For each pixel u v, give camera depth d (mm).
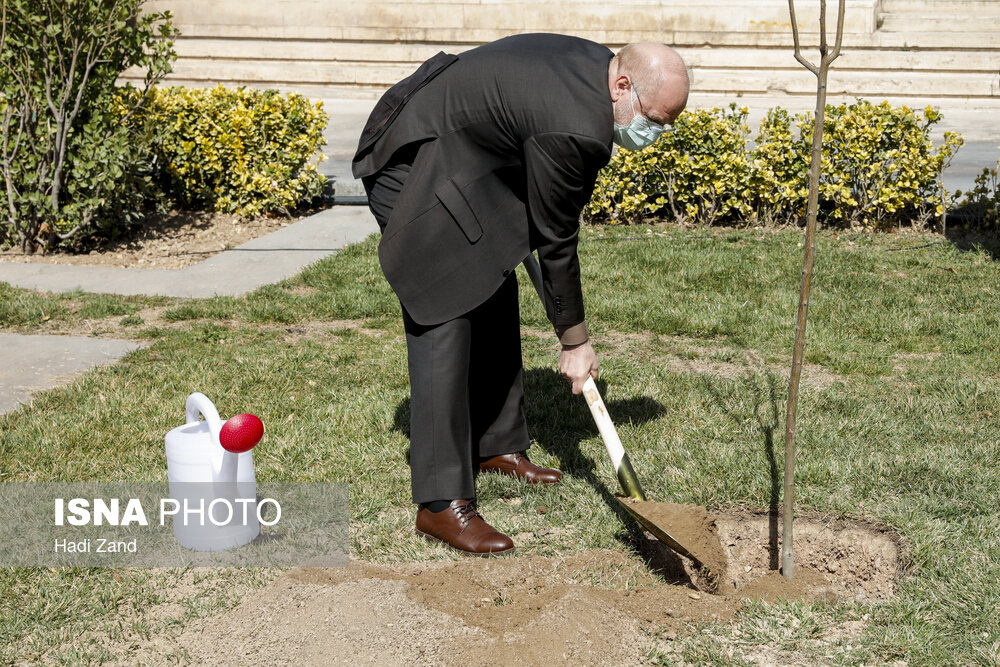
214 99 8883
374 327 5789
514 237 3275
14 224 7434
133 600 3023
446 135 3184
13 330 5727
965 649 2736
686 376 4875
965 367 4984
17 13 6992
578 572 3197
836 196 7887
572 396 4652
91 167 7273
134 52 7609
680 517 3291
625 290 6371
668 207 8453
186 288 6672
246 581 3143
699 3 13641
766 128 8180
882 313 5848
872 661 2725
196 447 3219
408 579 3166
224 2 14938
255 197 8781
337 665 2691
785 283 6449
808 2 13172
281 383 4816
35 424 4262
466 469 3428
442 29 14555
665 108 3004
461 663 2684
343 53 14586
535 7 14234
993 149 9984
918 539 3270
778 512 3574
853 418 4320
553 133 2932
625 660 2725
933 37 12875
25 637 2852
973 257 7020
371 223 8344
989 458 3902
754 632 2842
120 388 4711
